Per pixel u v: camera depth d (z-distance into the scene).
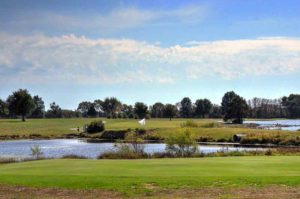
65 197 19.30
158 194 19.41
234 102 149.75
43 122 171.25
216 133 88.00
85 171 25.11
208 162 29.62
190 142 45.50
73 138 101.88
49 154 61.06
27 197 19.36
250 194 18.95
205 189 20.03
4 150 69.06
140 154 44.59
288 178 21.84
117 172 24.36
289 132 84.12
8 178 22.94
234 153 46.19
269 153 46.12
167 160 32.56
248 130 92.50
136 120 176.38
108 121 160.50
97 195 19.52
